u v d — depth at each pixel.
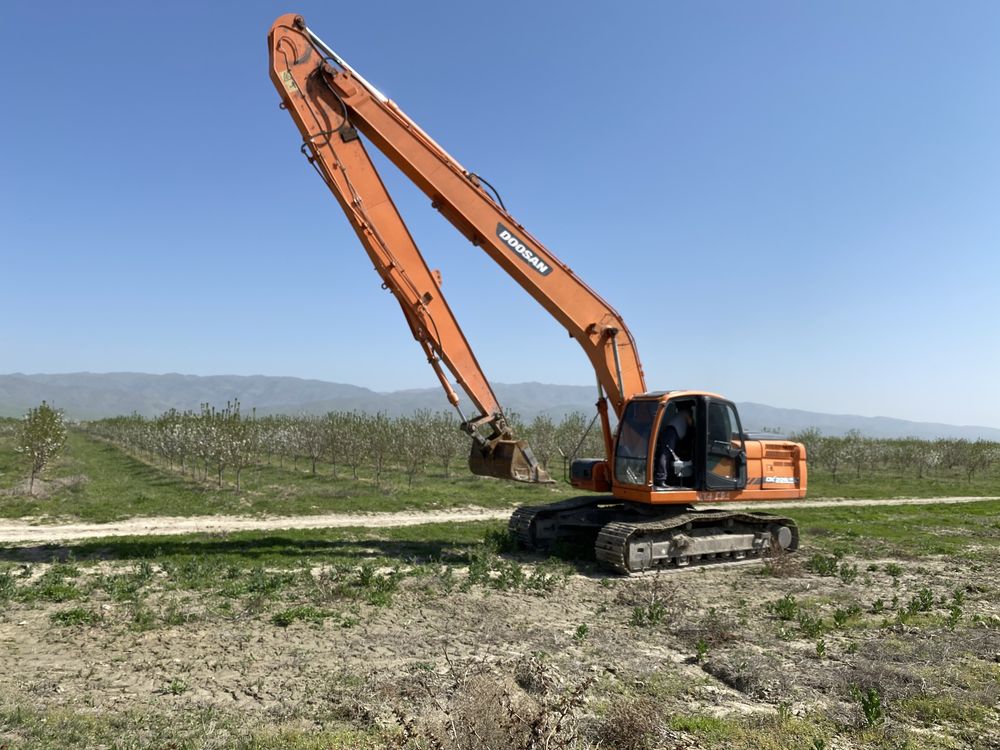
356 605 9.70
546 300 12.99
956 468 43.91
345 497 23.61
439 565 12.71
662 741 5.37
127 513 19.42
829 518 22.20
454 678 6.39
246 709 5.98
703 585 11.94
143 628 8.34
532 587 11.17
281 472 31.23
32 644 7.68
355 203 11.71
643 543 12.83
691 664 7.62
